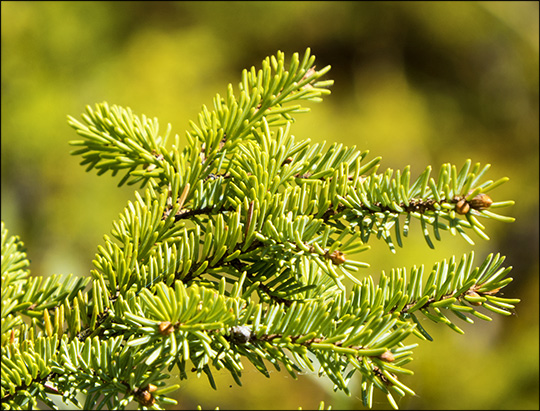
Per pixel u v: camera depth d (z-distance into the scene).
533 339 2.22
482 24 4.00
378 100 3.67
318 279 0.58
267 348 0.54
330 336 0.54
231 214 0.56
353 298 0.56
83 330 0.57
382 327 0.53
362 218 0.56
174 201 0.58
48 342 0.56
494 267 0.55
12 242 0.63
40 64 2.54
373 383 0.54
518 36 4.07
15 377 0.56
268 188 0.57
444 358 2.05
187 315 0.53
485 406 1.98
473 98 4.08
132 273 0.57
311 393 1.90
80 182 2.32
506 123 3.99
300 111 0.60
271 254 0.56
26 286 0.61
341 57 3.99
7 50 2.47
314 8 3.61
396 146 3.36
